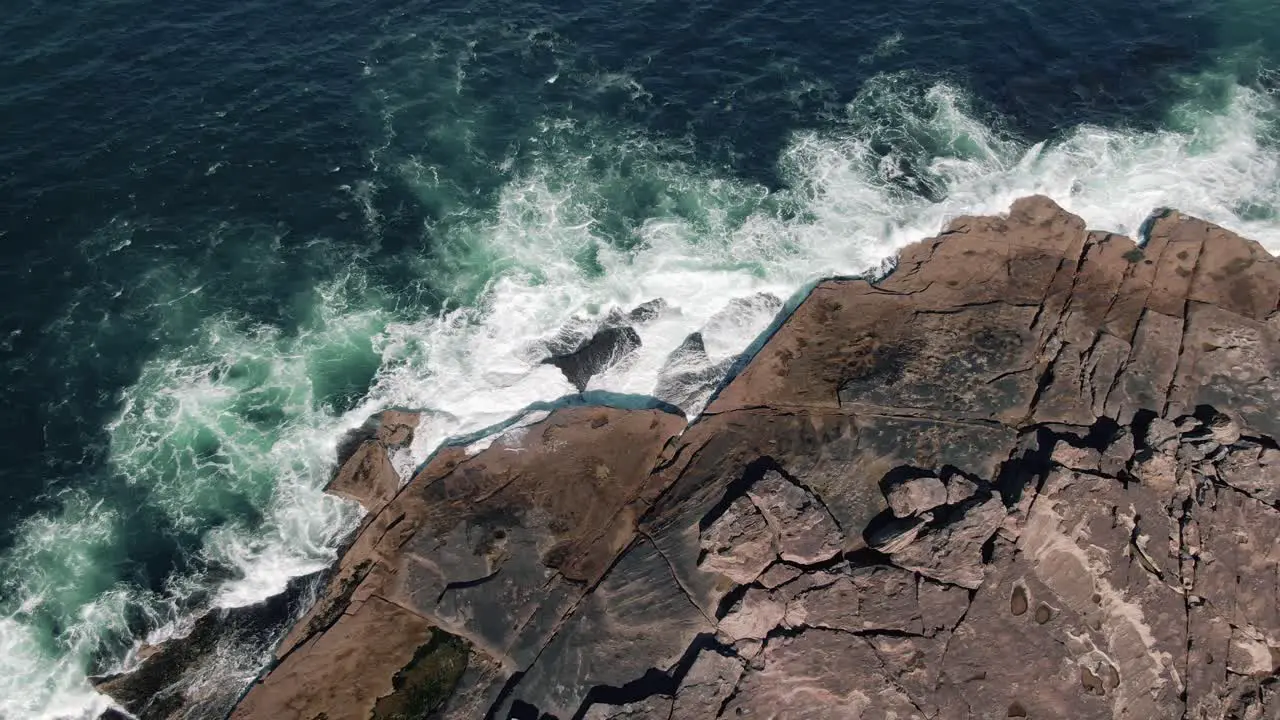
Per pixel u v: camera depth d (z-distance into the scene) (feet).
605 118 189.78
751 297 160.76
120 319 156.25
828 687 113.91
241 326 156.76
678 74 198.90
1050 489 125.08
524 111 190.90
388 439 144.15
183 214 170.40
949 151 181.47
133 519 136.05
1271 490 124.98
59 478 139.13
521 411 148.77
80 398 147.02
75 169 174.19
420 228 171.32
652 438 140.87
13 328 153.28
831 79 197.36
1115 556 121.19
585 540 130.62
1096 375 140.26
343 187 176.65
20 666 123.34
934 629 117.39
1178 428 132.77
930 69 198.70
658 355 154.51
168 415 146.00
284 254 166.40
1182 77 196.24
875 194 173.99
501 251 167.63
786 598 120.57
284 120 186.19
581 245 168.14
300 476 140.77
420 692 119.34
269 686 120.37
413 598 126.62
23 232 164.76
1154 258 155.74
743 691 113.91
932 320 150.30
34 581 129.80
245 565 132.67
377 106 190.39
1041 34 207.10
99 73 190.39
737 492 132.87
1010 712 112.27
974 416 137.90
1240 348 142.31
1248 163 177.78
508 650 121.49
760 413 141.08
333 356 153.89
